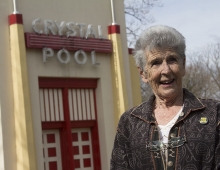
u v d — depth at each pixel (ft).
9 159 35.09
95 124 41.06
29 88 36.29
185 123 10.64
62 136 39.01
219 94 109.50
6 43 35.91
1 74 35.35
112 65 41.78
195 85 107.86
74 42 38.99
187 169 10.35
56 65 38.14
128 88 42.37
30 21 37.17
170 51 10.69
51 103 38.34
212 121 10.52
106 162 40.52
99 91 41.09
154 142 10.73
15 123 35.63
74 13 39.88
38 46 36.86
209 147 10.37
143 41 10.91
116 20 42.42
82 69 39.75
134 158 11.09
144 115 11.10
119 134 11.47
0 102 35.09
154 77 10.85
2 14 35.96
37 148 36.29
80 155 40.04
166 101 10.97
